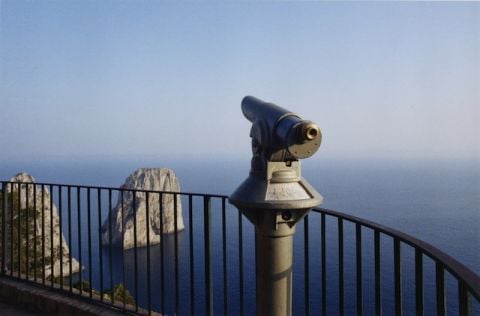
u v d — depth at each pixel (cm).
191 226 347
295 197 223
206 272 341
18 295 450
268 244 234
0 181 501
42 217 458
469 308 142
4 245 495
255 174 239
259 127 231
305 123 204
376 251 223
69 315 407
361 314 236
